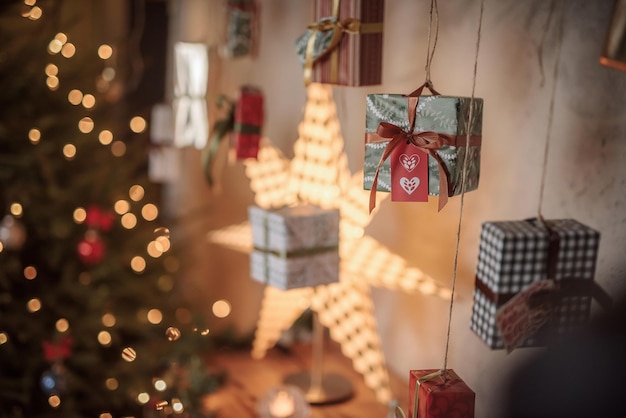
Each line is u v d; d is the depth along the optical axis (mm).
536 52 980
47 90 1458
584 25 927
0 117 1394
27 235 1462
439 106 854
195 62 1415
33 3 1427
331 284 1227
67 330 1412
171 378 1289
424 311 1180
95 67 1589
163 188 1748
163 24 1839
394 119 883
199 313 1537
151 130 1655
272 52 1437
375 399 1266
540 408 668
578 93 939
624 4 841
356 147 1245
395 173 881
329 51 1016
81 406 1413
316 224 1128
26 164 1369
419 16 1135
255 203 1499
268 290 1493
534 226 914
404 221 1197
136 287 1558
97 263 1509
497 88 1033
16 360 1361
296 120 1373
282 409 1158
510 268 887
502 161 1036
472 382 1087
